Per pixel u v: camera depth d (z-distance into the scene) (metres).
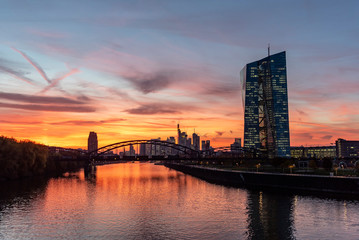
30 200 77.38
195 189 105.75
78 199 80.44
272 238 46.16
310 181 93.56
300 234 47.81
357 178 81.06
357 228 50.47
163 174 197.75
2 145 123.31
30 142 143.25
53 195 86.56
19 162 127.25
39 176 146.88
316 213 61.22
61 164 192.38
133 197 85.19
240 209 67.06
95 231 50.00
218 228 51.66
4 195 84.69
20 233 48.69
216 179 151.00
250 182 121.38
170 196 87.62
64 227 52.28
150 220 57.22
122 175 182.25
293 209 65.50
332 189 87.44
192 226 53.00
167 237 46.91
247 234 48.22
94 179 144.38
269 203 73.81
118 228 51.81
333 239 45.28
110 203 75.00
